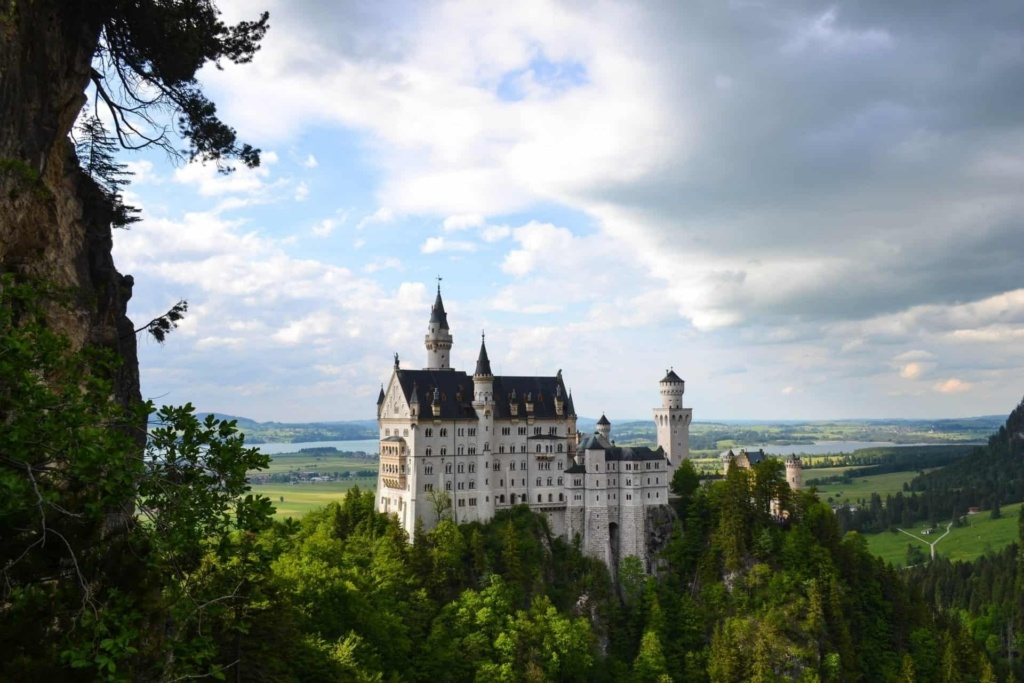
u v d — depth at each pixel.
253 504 34.06
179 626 36.09
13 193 48.00
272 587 68.44
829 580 179.75
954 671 176.12
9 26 48.62
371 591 126.56
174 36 61.81
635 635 178.88
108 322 61.88
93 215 64.38
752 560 186.25
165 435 34.00
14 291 35.03
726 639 168.00
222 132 68.00
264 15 69.44
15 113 49.41
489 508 185.38
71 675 30.12
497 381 198.62
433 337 199.50
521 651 149.88
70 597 32.09
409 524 176.38
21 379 31.34
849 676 168.50
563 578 183.75
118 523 44.44
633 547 192.00
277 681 67.69
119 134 66.12
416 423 177.62
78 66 57.19
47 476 34.00
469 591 158.12
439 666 135.62
